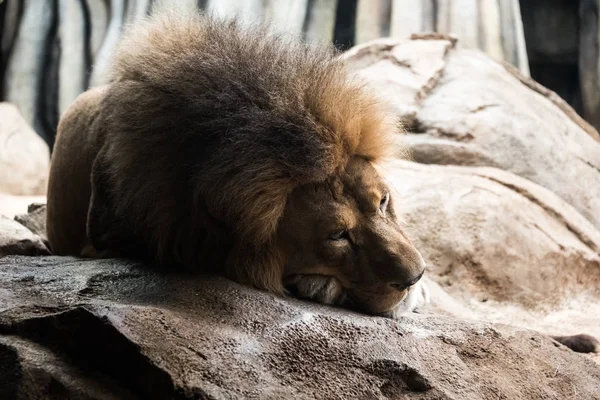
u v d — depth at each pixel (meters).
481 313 3.79
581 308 4.02
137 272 2.33
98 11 6.70
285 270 2.30
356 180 2.29
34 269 2.43
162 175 2.29
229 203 2.18
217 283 2.21
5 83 6.73
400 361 1.99
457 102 5.07
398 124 2.62
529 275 3.99
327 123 2.24
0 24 6.73
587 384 2.25
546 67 7.71
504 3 6.78
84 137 3.00
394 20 6.84
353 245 2.28
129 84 2.39
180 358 1.79
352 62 5.43
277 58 2.35
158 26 2.52
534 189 4.47
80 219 3.03
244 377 1.81
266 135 2.17
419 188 4.11
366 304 2.30
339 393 1.88
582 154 5.30
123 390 1.79
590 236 4.36
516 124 5.02
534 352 2.33
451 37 5.98
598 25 7.34
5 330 1.90
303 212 2.24
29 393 1.74
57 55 6.73
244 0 6.53
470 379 2.08
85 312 1.87
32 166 6.32
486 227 3.99
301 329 2.03
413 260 2.25
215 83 2.28
